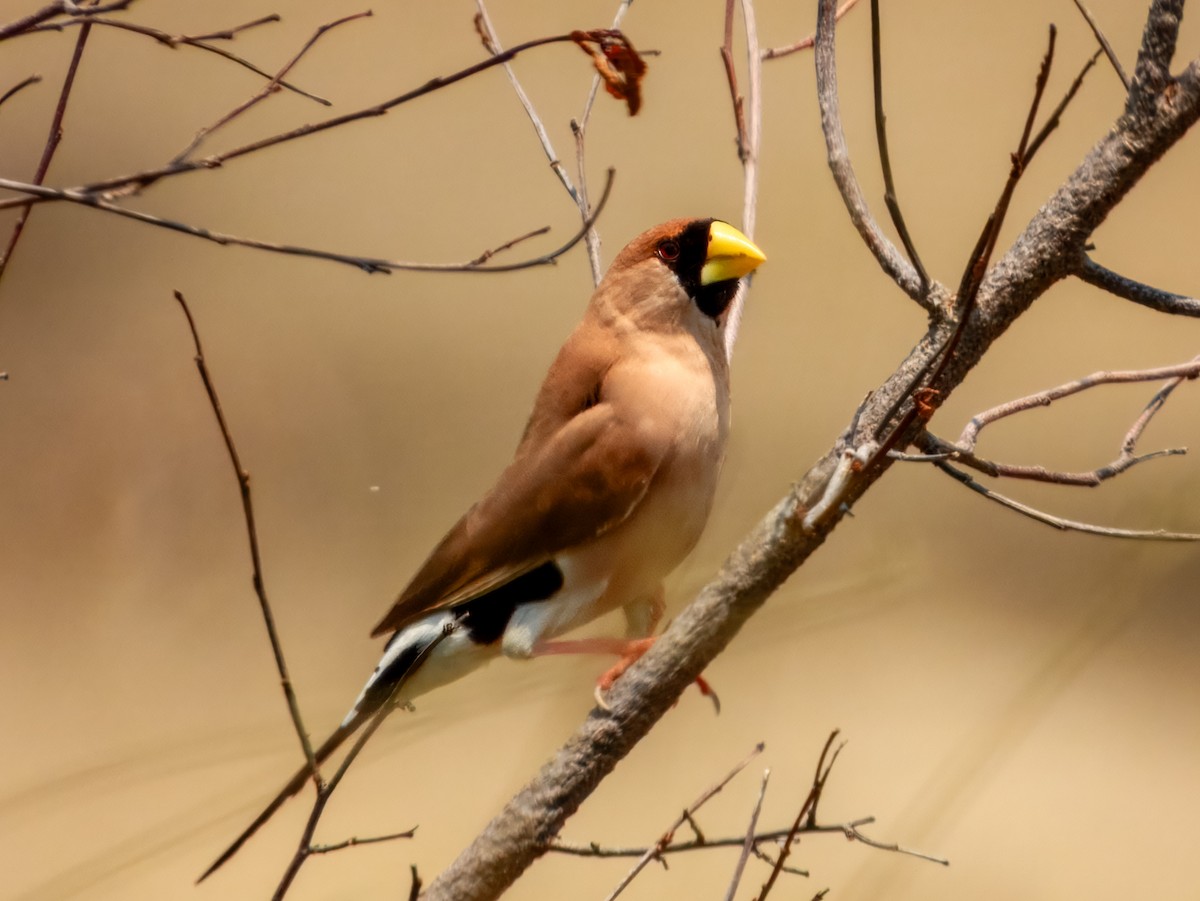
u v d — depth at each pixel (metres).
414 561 15.51
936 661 13.68
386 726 8.26
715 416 6.37
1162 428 16.83
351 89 19.44
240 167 19.22
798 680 12.85
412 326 18.34
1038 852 12.35
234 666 14.05
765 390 15.46
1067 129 18.47
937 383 4.59
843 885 10.66
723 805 11.09
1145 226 18.27
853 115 18.62
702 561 6.79
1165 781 13.16
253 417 16.98
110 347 17.62
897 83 18.94
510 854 4.85
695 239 6.32
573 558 6.26
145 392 17.17
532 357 17.80
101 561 15.39
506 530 6.25
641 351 6.34
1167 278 17.80
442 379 17.56
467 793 11.26
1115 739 13.79
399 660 6.24
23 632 14.40
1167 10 4.44
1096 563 14.59
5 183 3.78
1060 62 18.80
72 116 19.44
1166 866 12.31
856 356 15.83
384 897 10.27
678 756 11.53
